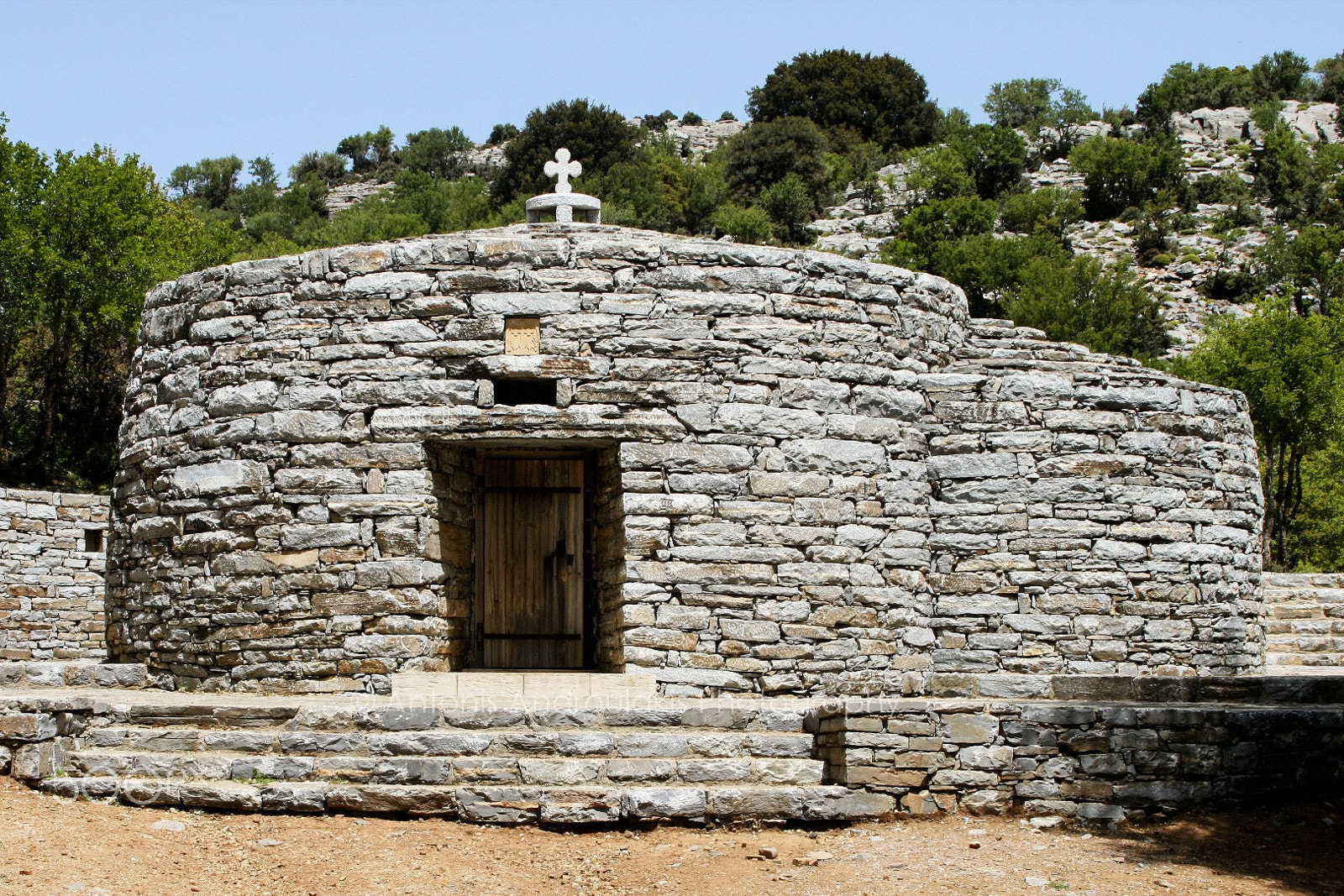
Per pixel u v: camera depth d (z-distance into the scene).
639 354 17.14
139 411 19.16
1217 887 11.19
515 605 18.73
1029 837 12.48
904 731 13.06
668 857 11.90
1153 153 90.31
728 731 14.10
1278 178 90.75
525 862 11.76
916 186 90.00
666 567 16.81
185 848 11.76
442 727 13.84
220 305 18.08
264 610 17.06
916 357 18.83
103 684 17.86
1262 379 43.28
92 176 40.75
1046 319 57.91
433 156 119.44
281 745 13.45
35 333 42.03
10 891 10.38
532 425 16.95
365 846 11.95
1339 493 42.31
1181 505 19.23
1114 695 14.35
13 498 25.97
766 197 85.94
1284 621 25.38
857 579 17.38
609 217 77.44
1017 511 18.70
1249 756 13.38
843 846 12.20
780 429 17.31
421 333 17.22
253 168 125.19
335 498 17.03
